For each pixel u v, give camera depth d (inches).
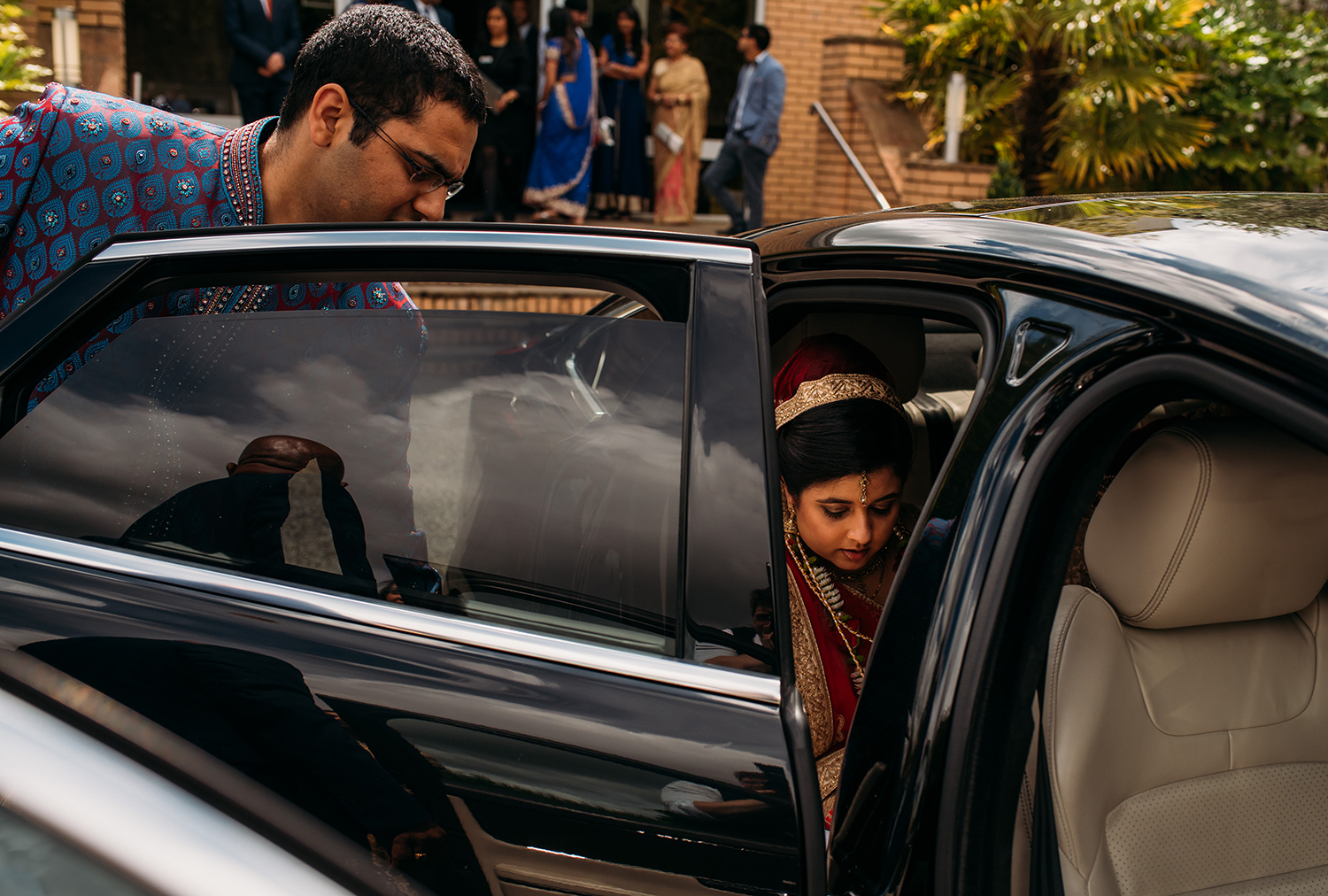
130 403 46.3
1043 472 37.2
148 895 29.4
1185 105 287.4
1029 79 287.9
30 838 30.4
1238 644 50.6
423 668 40.2
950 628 37.4
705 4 337.1
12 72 214.8
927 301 45.6
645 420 41.4
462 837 37.7
